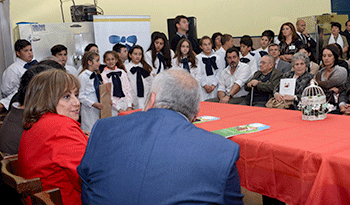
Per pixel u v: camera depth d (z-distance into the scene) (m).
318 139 1.69
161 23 6.70
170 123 1.06
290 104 3.38
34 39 4.70
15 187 1.11
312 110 2.13
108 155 1.04
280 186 1.63
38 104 1.42
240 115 2.52
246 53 5.32
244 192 2.96
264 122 2.21
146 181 0.96
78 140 1.37
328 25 6.23
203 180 0.94
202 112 2.78
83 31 4.99
